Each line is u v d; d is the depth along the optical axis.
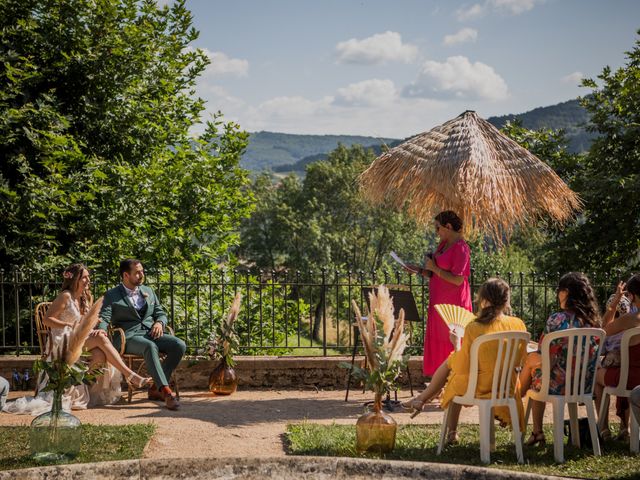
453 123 8.12
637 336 5.91
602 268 12.99
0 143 11.98
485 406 5.55
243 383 8.97
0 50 13.13
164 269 12.87
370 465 2.99
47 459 5.48
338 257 59.25
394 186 7.95
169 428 6.74
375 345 5.79
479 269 19.17
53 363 5.60
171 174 14.30
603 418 6.22
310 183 64.00
